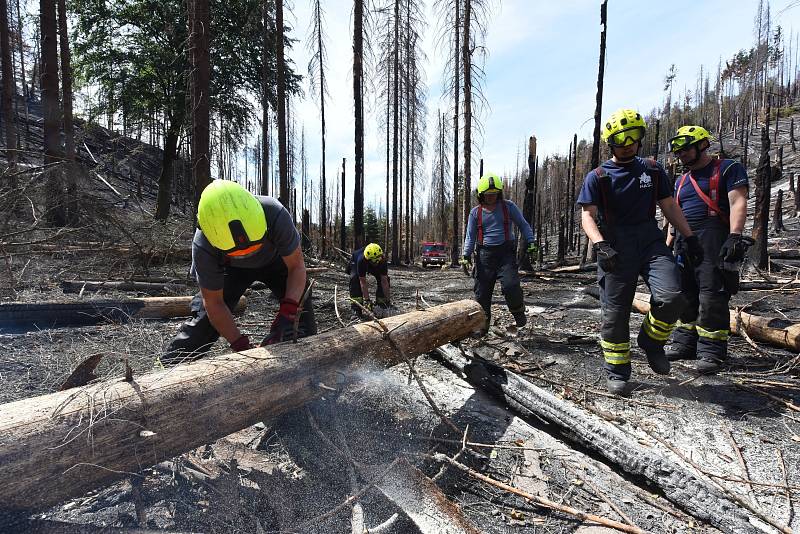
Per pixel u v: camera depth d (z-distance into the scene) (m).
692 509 1.80
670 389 3.09
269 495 1.78
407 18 17.70
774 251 9.95
